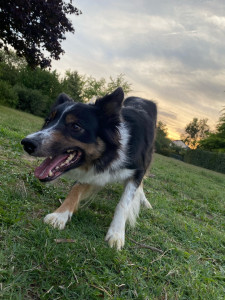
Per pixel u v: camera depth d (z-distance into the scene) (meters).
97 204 0.62
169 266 0.42
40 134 0.47
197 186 1.44
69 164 0.50
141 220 0.62
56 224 0.44
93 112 0.52
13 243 0.35
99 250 0.40
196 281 0.40
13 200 0.49
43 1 1.96
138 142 0.61
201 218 0.79
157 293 0.35
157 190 1.05
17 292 0.28
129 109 0.68
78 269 0.34
